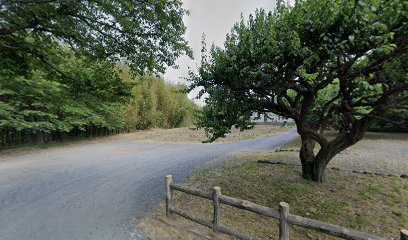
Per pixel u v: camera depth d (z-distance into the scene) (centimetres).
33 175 666
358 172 634
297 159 820
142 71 667
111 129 1788
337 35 295
